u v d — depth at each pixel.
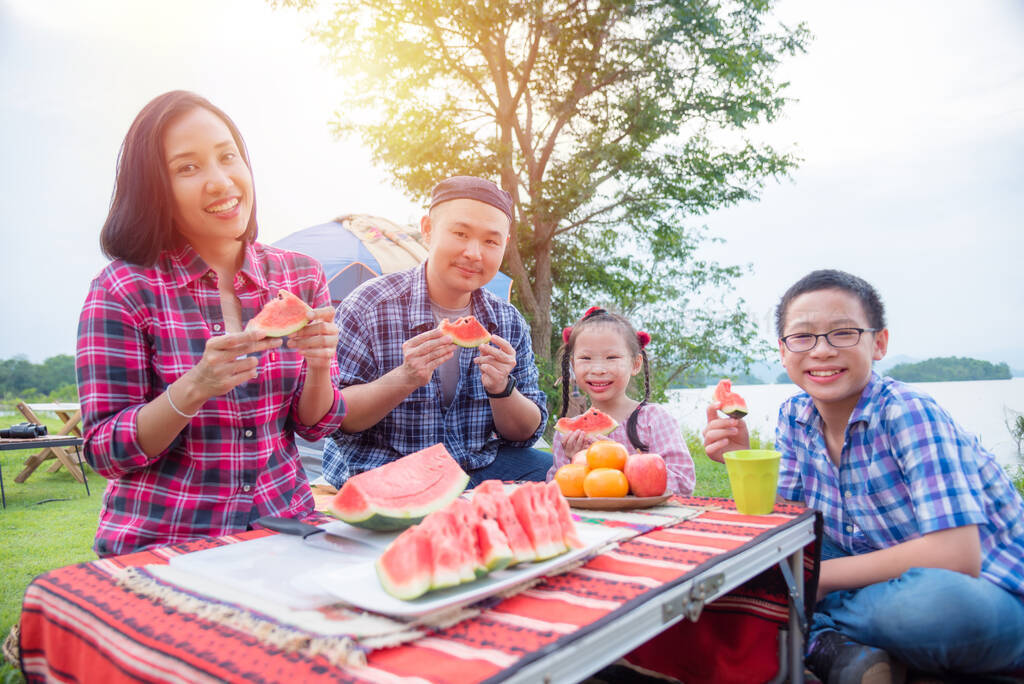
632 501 1.92
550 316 14.77
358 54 13.29
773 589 1.92
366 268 8.88
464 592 1.10
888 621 2.05
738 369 15.88
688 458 3.10
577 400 3.84
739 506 1.87
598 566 1.35
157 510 1.96
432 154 13.28
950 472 2.09
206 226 2.09
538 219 14.08
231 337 1.72
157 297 2.05
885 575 2.10
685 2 13.33
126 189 2.02
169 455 1.99
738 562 1.45
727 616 2.08
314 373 2.19
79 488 8.92
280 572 1.30
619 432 3.30
